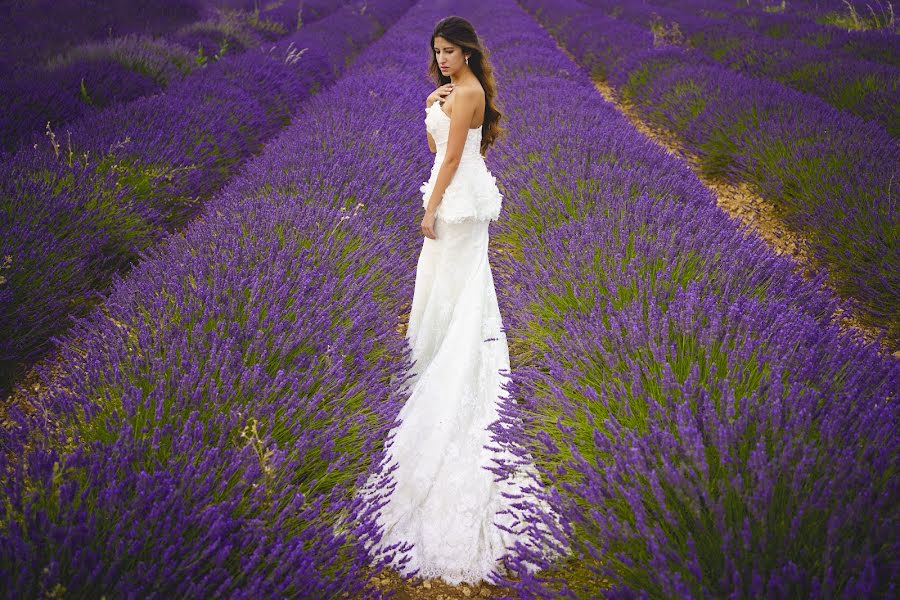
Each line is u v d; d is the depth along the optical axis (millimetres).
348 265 3004
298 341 2225
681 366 2055
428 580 1909
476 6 18359
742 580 1314
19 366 2686
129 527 1443
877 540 1287
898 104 5543
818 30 10023
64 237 3266
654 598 1458
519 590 1636
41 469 1539
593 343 2242
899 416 1653
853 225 3590
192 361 2016
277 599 1398
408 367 2648
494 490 2180
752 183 5023
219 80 6762
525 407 2457
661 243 2750
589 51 10844
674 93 6957
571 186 3701
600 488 1696
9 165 3635
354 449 2121
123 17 10398
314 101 6684
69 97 5395
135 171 4176
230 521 1496
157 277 2580
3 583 1214
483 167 2658
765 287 2602
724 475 1569
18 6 9633
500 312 3053
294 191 3736
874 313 3229
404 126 5422
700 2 15836
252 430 1779
